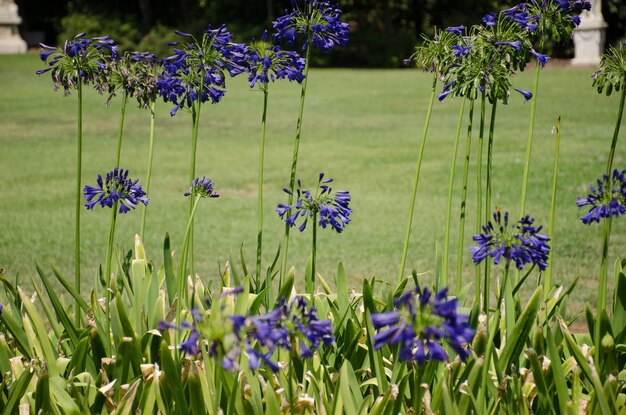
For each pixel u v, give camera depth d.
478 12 38.34
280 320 2.08
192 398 2.58
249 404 2.60
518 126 16.42
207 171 11.93
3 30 39.12
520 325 2.76
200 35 36.62
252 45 3.18
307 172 11.76
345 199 2.99
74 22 39.06
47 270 6.64
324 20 3.16
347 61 36.94
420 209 9.17
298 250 7.39
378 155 13.27
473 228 8.19
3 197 9.98
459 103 21.03
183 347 1.96
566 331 2.76
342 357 3.05
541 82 25.91
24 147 14.36
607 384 2.57
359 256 7.14
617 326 2.97
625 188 2.64
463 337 1.89
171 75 3.12
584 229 7.94
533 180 10.57
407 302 1.92
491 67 2.92
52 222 8.54
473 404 2.50
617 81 2.87
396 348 2.93
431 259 7.00
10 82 27.05
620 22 36.97
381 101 21.98
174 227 8.34
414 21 40.09
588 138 14.38
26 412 2.58
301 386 2.80
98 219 8.71
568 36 3.02
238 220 8.66
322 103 21.72
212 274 6.47
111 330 3.25
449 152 13.41
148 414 2.68
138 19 41.34
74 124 17.66
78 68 3.10
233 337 1.95
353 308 3.27
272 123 17.84
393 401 2.55
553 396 2.83
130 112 20.00
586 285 6.16
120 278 3.54
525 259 2.45
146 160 12.97
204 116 19.25
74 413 2.66
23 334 3.09
